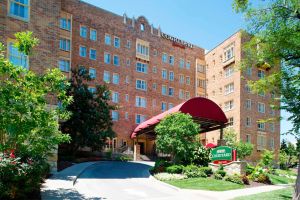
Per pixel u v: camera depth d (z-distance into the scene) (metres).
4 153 11.04
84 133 30.19
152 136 43.56
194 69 55.31
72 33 41.47
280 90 14.23
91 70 42.62
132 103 46.06
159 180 19.83
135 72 47.31
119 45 46.16
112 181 18.64
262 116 46.41
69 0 41.81
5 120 10.52
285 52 13.39
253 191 16.75
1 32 17.44
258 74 46.75
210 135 50.84
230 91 47.84
